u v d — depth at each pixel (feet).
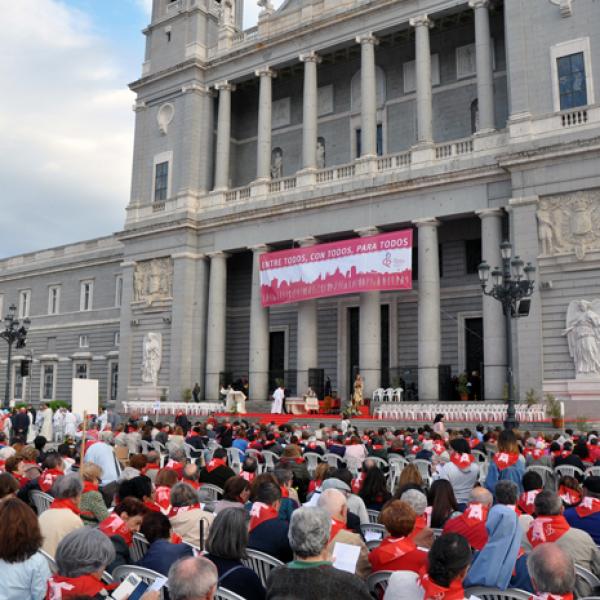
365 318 117.80
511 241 102.94
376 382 116.26
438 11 118.42
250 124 157.89
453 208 111.96
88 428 88.63
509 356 74.23
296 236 129.49
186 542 27.78
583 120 99.81
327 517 17.52
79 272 193.98
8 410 121.08
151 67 159.53
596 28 101.60
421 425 101.50
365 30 126.31
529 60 106.22
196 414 129.08
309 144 131.34
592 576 22.99
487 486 40.45
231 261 157.07
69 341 191.93
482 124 111.86
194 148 147.84
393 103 136.98
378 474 35.27
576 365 94.63
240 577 19.90
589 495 28.96
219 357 138.62
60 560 18.30
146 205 152.56
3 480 30.50
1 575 19.25
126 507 26.71
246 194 140.36
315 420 112.16
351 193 121.70
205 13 153.79
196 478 36.99
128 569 21.88
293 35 134.92
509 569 22.61
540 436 67.92
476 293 123.13
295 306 146.41
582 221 96.89
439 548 17.62
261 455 60.95
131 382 148.77
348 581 16.19
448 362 124.88
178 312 141.79
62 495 28.07
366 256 116.98
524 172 102.42
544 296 98.89
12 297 214.07
